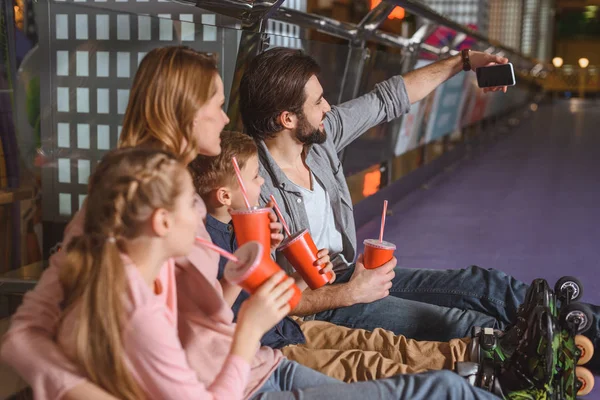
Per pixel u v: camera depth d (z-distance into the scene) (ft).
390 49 15.34
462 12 33.09
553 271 12.11
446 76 8.93
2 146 5.95
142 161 3.92
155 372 3.87
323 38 12.94
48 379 3.85
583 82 98.53
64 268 3.93
